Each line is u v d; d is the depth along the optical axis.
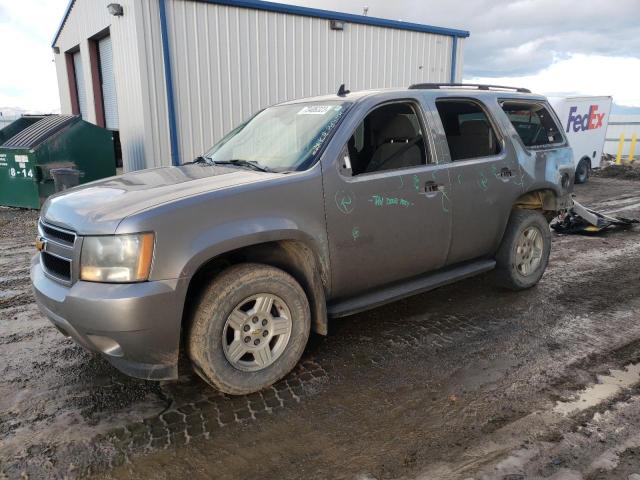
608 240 7.63
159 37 9.87
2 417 3.06
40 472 2.57
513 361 3.76
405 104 4.12
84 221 2.89
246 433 2.90
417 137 4.15
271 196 3.20
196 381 3.47
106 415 3.07
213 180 3.34
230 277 3.09
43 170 9.91
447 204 4.15
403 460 2.66
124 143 11.45
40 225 3.37
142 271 2.76
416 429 2.93
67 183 9.45
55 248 3.09
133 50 9.94
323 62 12.19
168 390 3.36
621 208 10.77
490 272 5.11
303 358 3.81
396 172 3.84
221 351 3.10
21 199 10.12
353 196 3.57
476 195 4.38
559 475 2.52
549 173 5.08
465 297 5.10
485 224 4.54
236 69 10.89
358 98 3.90
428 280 4.27
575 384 3.42
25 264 6.44
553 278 5.75
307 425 2.98
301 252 3.43
